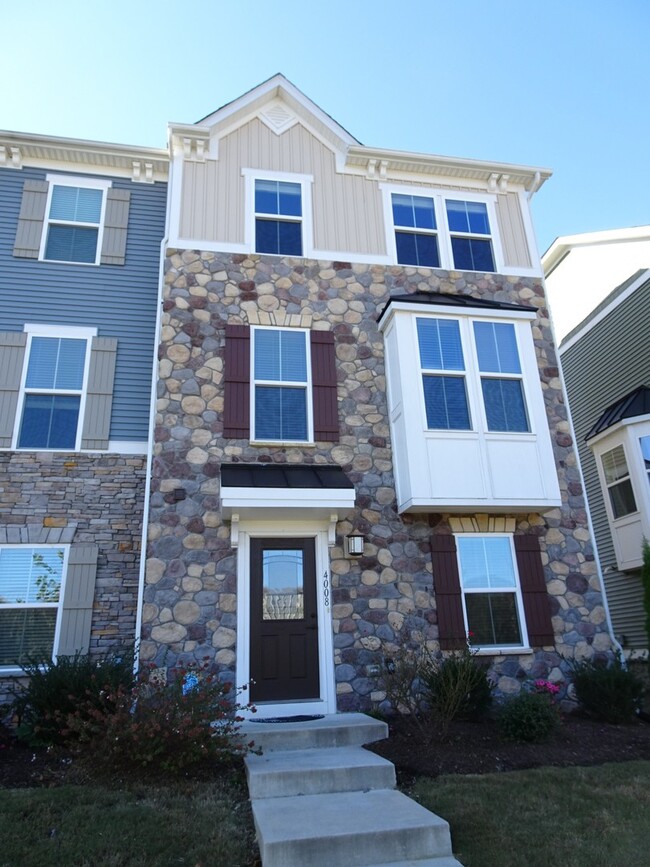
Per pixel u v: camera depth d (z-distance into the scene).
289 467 8.60
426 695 7.34
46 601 8.30
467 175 11.35
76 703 6.33
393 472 9.02
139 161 10.78
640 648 12.47
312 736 6.34
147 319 10.00
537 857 4.23
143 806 4.84
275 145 10.78
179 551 7.97
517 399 9.39
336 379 9.38
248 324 9.40
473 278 10.64
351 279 10.10
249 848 4.35
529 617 8.55
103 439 9.13
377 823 4.37
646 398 12.41
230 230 9.94
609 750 6.51
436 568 8.55
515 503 8.70
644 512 11.56
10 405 9.02
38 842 4.27
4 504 8.56
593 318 15.22
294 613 8.15
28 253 9.89
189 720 5.56
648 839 4.46
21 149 10.38
